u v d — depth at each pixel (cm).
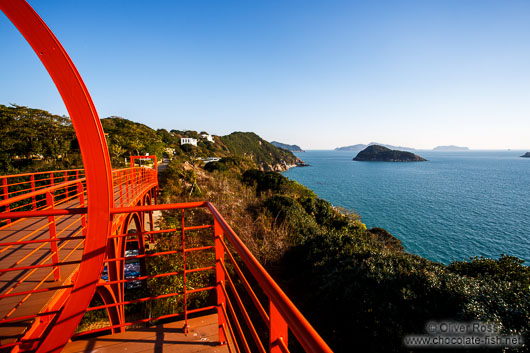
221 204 1914
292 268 1280
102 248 197
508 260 972
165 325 228
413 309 712
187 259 989
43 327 257
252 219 1759
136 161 3938
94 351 201
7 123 3666
